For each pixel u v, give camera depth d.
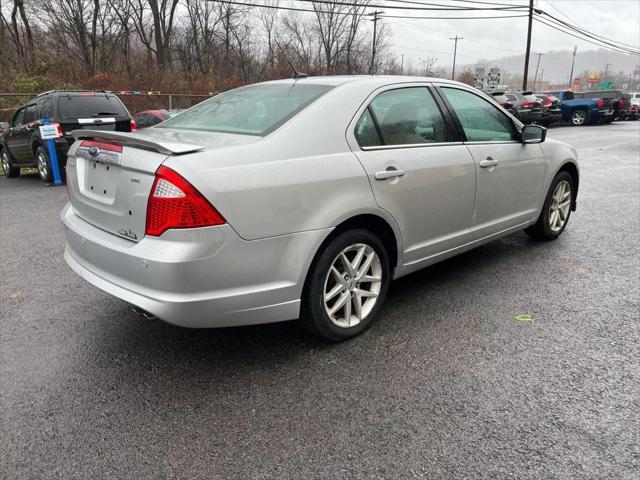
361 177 2.99
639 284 4.07
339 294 3.10
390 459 2.15
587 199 7.41
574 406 2.48
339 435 2.31
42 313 3.67
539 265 4.54
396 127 3.34
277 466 2.13
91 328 3.43
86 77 26.42
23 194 8.66
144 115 15.12
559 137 18.44
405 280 4.24
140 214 2.52
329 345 3.14
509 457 2.15
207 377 2.81
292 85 3.44
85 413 2.50
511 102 23.11
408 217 3.34
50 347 3.17
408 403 2.54
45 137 9.13
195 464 2.15
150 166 2.45
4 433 2.35
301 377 2.79
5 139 10.88
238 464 2.14
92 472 2.11
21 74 24.09
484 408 2.48
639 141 16.55
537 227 5.09
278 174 2.64
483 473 2.06
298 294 2.79
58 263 4.80
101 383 2.76
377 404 2.53
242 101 3.46
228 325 2.61
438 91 3.74
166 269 2.39
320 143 2.89
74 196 3.17
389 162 3.17
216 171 2.46
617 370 2.80
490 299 3.80
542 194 4.78
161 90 26.19
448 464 2.12
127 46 34.56
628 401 2.52
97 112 9.78
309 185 2.74
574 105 25.55
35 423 2.43
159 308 2.45
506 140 4.28
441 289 4.02
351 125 3.06
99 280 2.78
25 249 5.26
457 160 3.65
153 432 2.35
